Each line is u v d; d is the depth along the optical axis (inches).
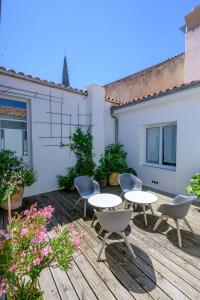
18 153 198.8
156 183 234.8
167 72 320.2
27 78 191.8
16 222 67.1
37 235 60.4
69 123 234.8
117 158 263.0
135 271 92.0
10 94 184.5
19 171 171.3
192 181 173.6
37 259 55.6
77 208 174.4
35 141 206.5
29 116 203.2
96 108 254.2
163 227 136.0
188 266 95.5
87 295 78.3
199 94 180.5
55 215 158.9
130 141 269.1
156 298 76.6
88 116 251.9
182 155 202.1
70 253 63.9
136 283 84.4
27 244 59.2
